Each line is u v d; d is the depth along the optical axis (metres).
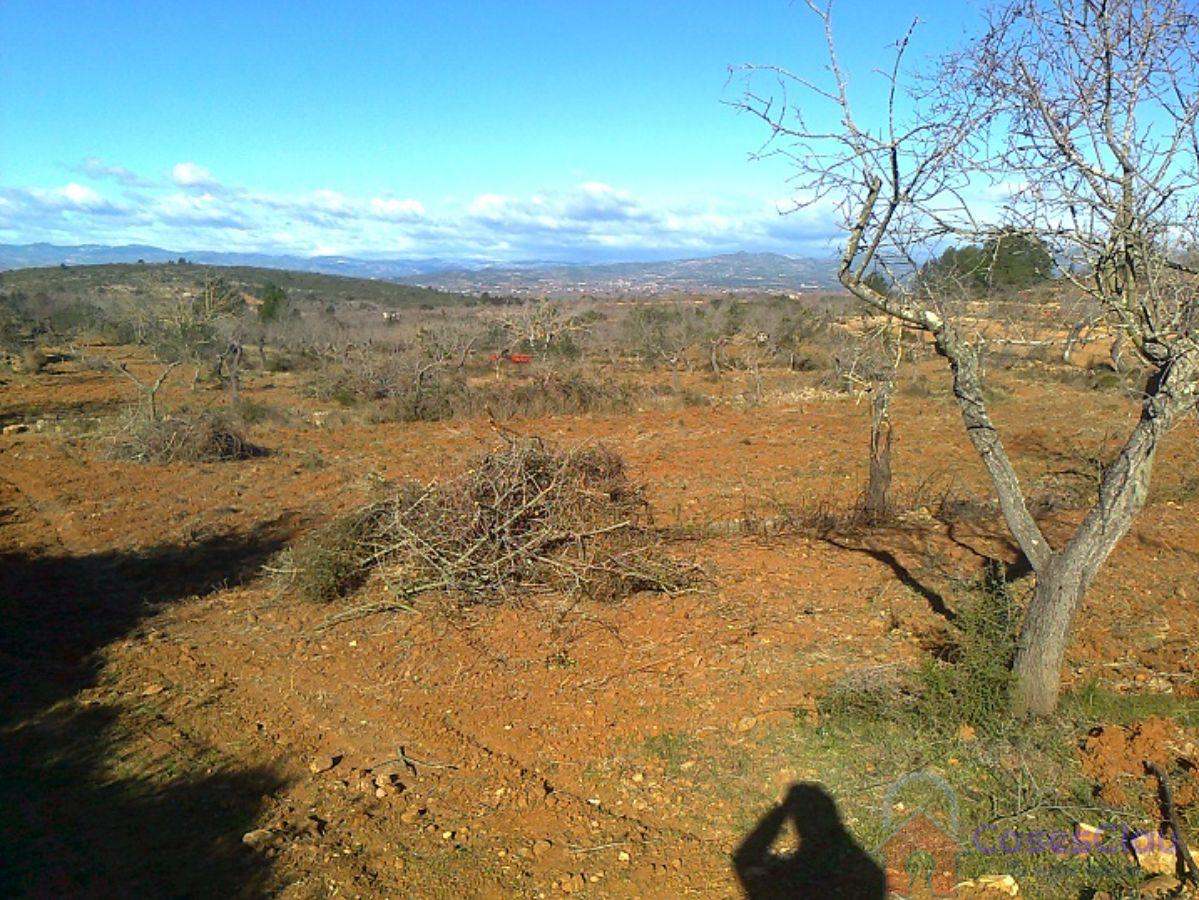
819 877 4.22
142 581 9.90
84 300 55.28
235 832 4.85
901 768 4.96
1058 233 4.43
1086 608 7.22
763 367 37.47
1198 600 7.31
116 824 4.96
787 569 8.47
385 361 29.48
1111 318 4.65
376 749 5.79
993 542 9.19
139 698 6.72
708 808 4.83
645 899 4.15
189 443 17.72
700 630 7.04
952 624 6.64
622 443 18.86
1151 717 5.27
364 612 8.07
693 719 5.70
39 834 4.85
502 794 5.09
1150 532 9.25
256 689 6.84
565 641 7.06
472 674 6.65
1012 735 5.09
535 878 4.33
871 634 6.82
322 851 4.61
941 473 14.05
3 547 11.38
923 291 5.04
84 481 15.56
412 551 8.31
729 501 12.45
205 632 8.11
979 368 5.48
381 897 4.22
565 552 8.20
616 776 5.20
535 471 8.72
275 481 15.54
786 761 5.14
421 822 4.86
